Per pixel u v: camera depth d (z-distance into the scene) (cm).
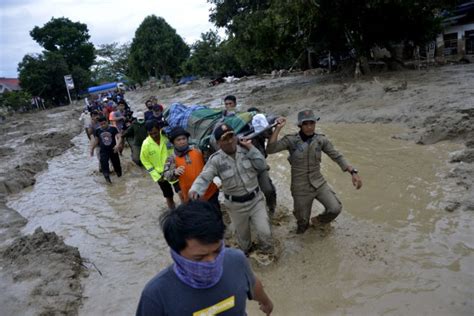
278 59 2512
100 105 1909
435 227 529
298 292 438
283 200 703
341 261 482
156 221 696
